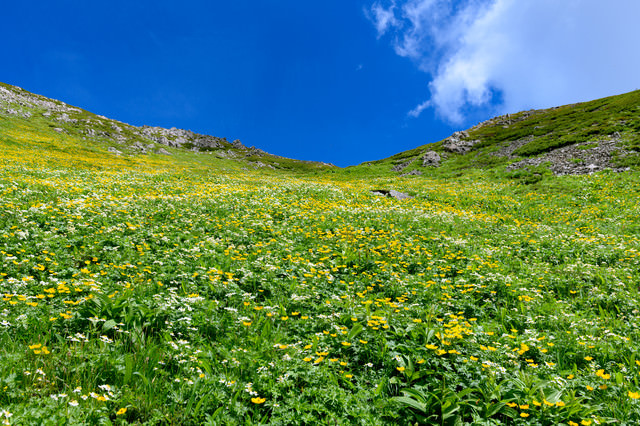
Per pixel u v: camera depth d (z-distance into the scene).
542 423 3.96
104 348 4.61
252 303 6.82
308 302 7.23
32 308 5.34
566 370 4.98
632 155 31.44
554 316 6.82
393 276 9.02
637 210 19.16
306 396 4.21
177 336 5.42
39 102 110.12
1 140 42.16
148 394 3.94
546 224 18.47
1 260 7.04
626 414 4.08
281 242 11.46
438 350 4.98
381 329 6.01
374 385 4.69
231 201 18.08
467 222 17.67
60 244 8.70
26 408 3.34
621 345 5.71
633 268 10.23
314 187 28.75
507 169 38.38
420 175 46.06
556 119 64.12
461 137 69.25
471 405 4.12
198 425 3.64
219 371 4.58
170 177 30.59
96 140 77.94
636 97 59.66
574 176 29.77
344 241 12.22
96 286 6.18
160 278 7.53
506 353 5.19
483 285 8.73
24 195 13.45
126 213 12.87
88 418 3.45
